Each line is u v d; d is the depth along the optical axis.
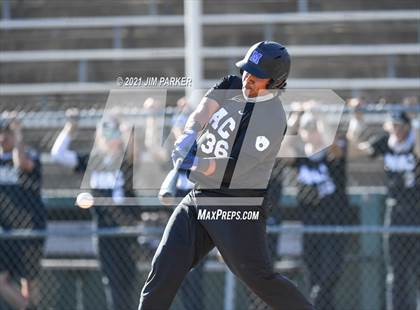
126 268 26.70
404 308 26.23
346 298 26.86
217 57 40.31
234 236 16.52
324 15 41.62
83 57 41.28
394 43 41.69
